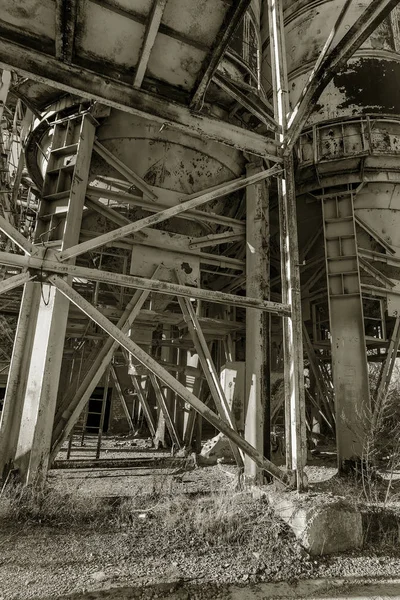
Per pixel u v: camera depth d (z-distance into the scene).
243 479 6.29
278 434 12.36
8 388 5.88
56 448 5.61
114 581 3.21
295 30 11.96
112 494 5.63
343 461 8.11
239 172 7.92
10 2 3.54
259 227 7.37
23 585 3.09
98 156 7.23
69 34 3.70
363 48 10.59
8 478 5.32
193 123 4.70
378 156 9.46
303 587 3.28
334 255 9.44
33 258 3.91
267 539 4.02
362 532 4.30
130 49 4.04
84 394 6.02
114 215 6.99
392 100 10.11
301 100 4.91
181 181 7.45
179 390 4.31
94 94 4.21
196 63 4.27
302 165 9.95
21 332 6.11
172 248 7.16
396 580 3.47
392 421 9.93
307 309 12.19
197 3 3.63
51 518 4.61
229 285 10.48
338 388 8.59
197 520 4.38
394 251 9.94
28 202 13.98
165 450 12.05
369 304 12.74
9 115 11.16
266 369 6.77
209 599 3.03
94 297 9.09
